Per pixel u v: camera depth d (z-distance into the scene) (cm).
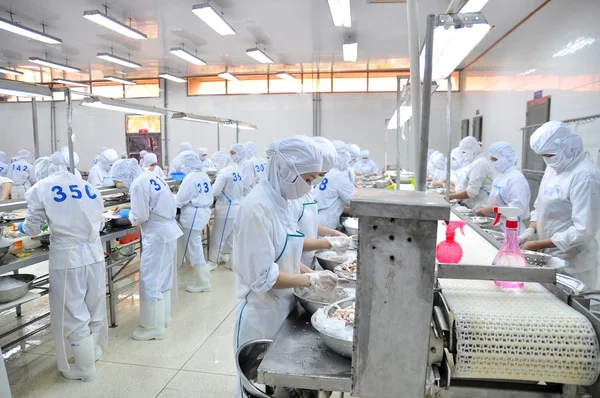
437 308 84
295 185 140
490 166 402
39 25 607
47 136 1054
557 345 73
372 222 66
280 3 521
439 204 63
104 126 1034
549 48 471
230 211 453
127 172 398
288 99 980
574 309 83
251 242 132
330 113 970
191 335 293
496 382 85
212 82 998
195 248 380
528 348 74
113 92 1030
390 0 392
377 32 639
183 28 622
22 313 332
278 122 988
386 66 905
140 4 525
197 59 720
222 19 504
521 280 87
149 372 244
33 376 239
